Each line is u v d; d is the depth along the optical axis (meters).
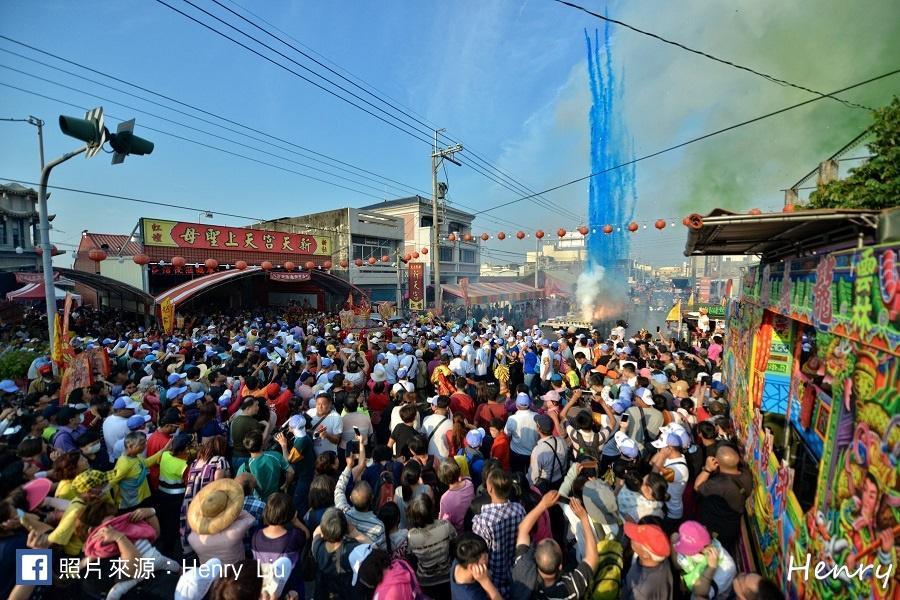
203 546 3.55
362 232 33.41
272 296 34.75
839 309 2.86
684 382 7.09
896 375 2.10
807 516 3.07
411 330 16.08
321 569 3.45
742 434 5.93
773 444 4.54
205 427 5.77
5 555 3.40
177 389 7.23
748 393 5.77
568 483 4.27
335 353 11.30
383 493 4.50
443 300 35.34
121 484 4.71
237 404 7.00
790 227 3.79
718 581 3.14
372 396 7.65
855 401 2.61
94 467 6.04
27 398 6.84
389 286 36.06
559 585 3.01
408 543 3.71
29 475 4.69
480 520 3.61
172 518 4.93
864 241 2.96
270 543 3.48
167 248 22.72
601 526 3.84
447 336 13.18
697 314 18.75
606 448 5.88
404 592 2.95
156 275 25.03
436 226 21.97
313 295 33.50
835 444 2.81
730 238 4.75
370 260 21.00
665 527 4.52
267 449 5.68
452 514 4.16
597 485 4.02
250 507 4.22
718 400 6.51
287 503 3.54
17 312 21.45
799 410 4.46
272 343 12.02
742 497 4.16
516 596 3.04
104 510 3.70
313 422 6.13
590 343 12.03
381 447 5.10
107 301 28.30
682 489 4.61
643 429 6.04
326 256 31.19
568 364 10.41
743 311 6.81
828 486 2.81
